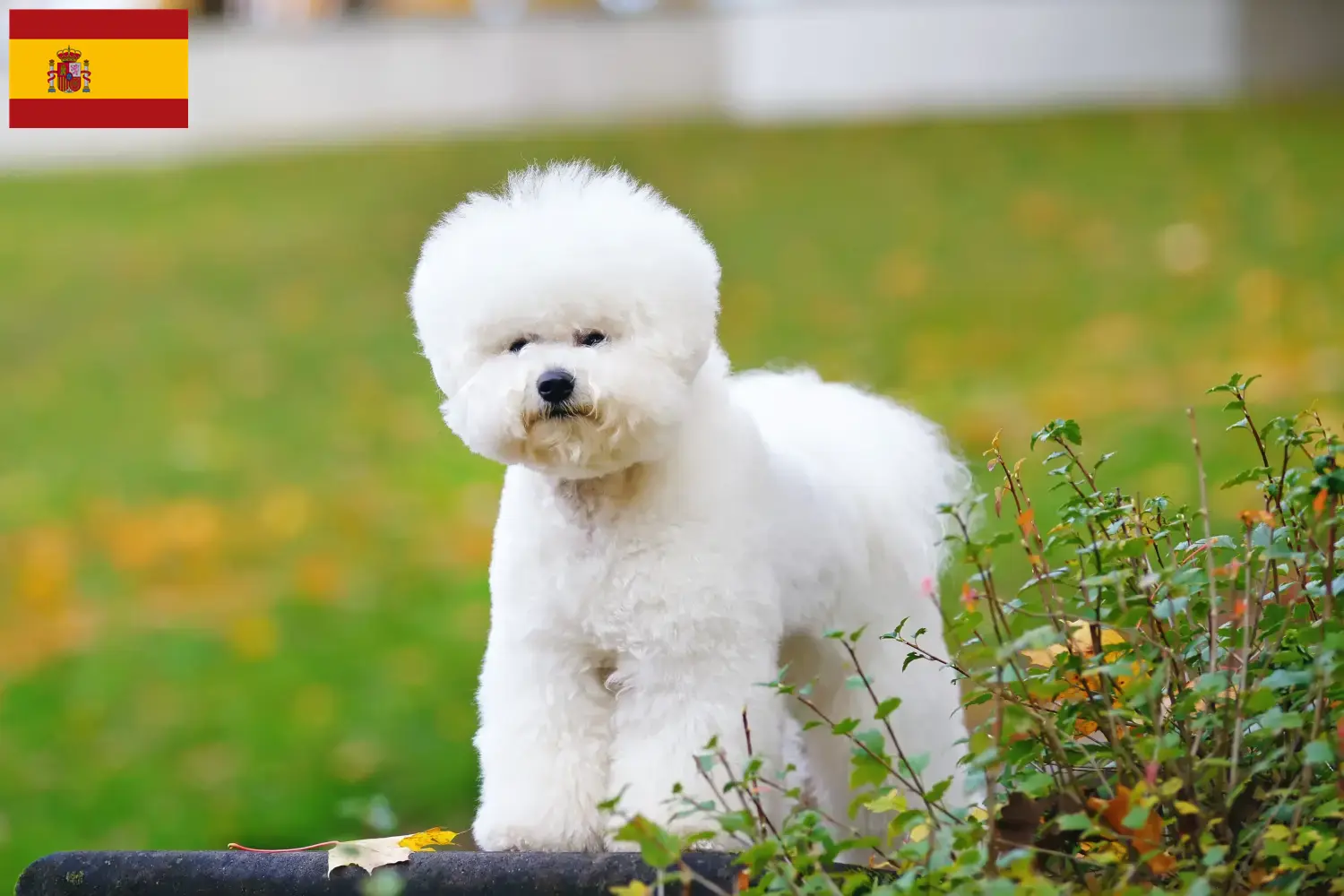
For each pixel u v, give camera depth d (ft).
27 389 30.99
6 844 16.66
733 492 9.48
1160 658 8.46
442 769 17.47
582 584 9.37
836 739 11.30
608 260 9.12
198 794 17.44
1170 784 7.42
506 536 9.82
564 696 9.70
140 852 9.58
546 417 8.98
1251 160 37.81
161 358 32.22
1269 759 7.80
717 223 37.91
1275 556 7.77
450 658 19.83
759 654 9.43
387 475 25.95
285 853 9.52
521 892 8.91
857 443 11.55
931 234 35.76
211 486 26.03
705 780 9.18
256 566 23.07
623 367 8.99
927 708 11.26
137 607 22.03
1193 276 30.99
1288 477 8.57
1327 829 7.90
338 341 32.42
